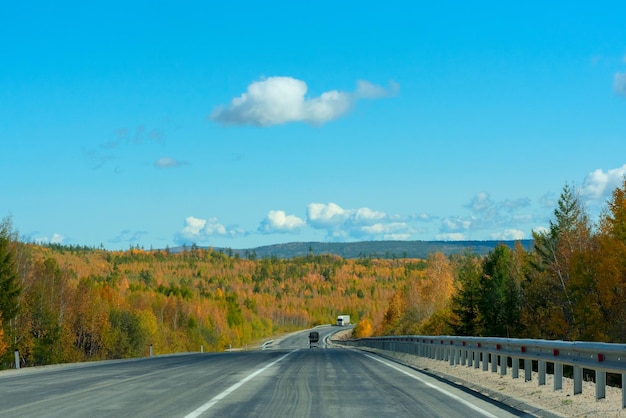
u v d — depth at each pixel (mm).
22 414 10555
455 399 13336
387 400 12844
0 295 66125
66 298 89812
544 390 14156
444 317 82812
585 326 56344
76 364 29812
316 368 22641
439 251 104188
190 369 22219
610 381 29984
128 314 117125
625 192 54812
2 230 74625
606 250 53500
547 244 72000
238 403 12039
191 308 174875
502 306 73250
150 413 10594
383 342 47438
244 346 191750
